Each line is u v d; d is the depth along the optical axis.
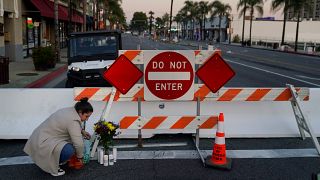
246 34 99.44
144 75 6.52
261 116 7.43
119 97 6.62
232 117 7.38
